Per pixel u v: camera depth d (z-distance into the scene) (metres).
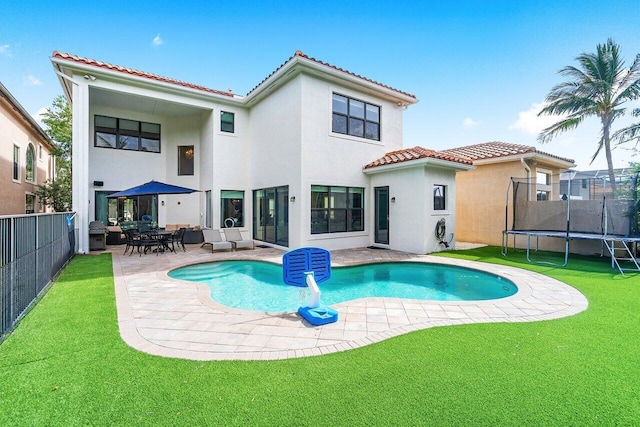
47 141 21.56
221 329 4.74
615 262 9.85
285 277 5.56
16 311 4.94
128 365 3.60
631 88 16.20
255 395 3.02
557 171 16.31
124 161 16.19
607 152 17.12
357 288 8.44
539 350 3.99
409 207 12.50
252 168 15.65
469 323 4.96
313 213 12.48
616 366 3.58
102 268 9.32
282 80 12.80
